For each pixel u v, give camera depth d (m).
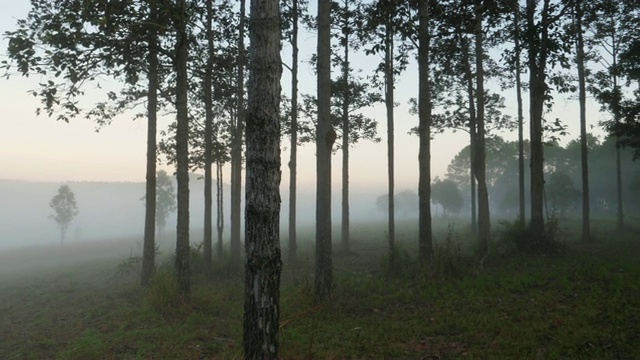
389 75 18.42
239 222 17.20
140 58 12.20
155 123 15.39
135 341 8.09
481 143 18.36
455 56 18.70
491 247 15.49
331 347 6.83
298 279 13.73
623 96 18.53
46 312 12.28
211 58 14.55
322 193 10.52
